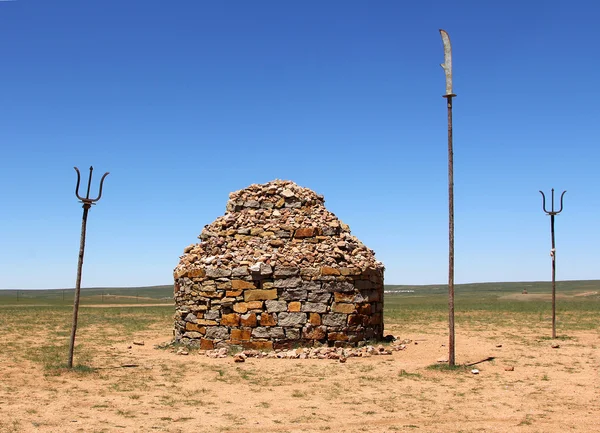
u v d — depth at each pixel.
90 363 19.11
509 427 12.14
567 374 17.78
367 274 22.84
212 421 12.38
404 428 12.02
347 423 12.37
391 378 17.02
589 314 42.91
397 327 33.25
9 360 19.41
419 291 173.62
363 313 22.44
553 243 26.75
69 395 14.40
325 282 21.78
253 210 24.64
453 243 18.58
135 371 17.78
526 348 23.20
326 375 17.42
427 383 16.39
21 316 42.41
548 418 12.82
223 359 20.12
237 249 23.00
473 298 106.00
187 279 22.88
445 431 11.83
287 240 23.25
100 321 38.34
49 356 20.39
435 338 26.84
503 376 17.41
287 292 21.59
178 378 16.83
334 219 24.52
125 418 12.41
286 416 12.87
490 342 25.16
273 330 21.36
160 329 32.31
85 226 17.20
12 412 12.59
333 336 21.58
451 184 18.44
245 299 21.62
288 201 24.78
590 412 13.34
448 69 18.39
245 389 15.48
